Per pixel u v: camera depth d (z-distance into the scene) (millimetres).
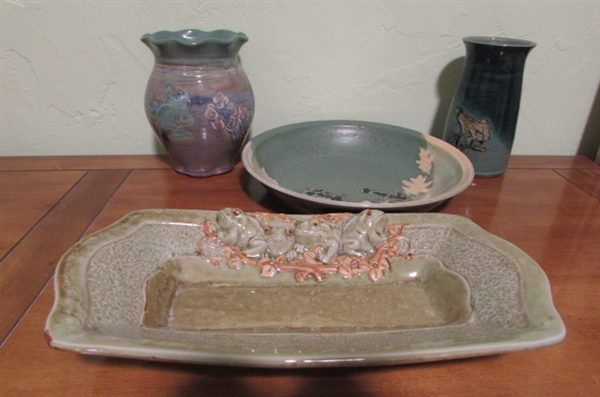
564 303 500
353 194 709
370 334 440
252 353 363
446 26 810
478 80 733
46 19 750
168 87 659
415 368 415
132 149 874
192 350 360
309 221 565
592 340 448
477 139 768
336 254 561
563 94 884
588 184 802
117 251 496
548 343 377
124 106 830
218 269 543
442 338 411
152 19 764
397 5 786
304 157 796
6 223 620
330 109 872
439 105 876
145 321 456
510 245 516
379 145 816
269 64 820
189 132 690
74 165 812
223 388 390
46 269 526
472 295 490
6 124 832
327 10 782
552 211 707
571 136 927
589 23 819
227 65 679
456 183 673
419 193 718
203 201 692
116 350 355
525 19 812
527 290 447
